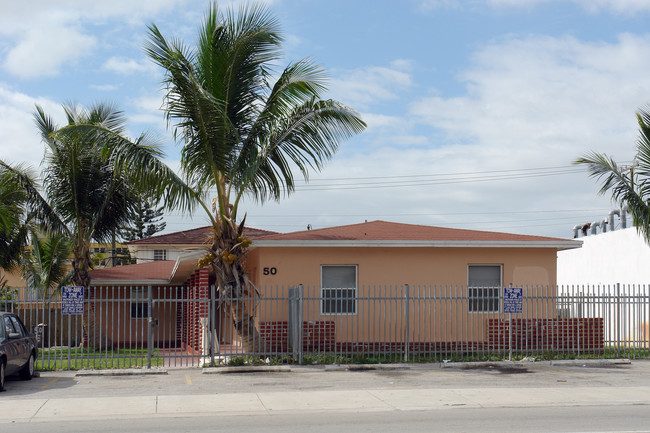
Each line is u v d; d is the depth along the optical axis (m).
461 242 20.53
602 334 20.33
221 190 18.02
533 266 21.19
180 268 23.98
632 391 13.46
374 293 19.02
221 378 15.68
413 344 19.83
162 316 31.20
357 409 11.69
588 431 9.52
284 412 11.48
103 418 11.00
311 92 17.88
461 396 12.88
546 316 20.98
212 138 17.48
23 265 29.91
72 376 16.20
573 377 15.53
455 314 20.84
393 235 21.12
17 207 24.52
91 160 24.89
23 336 15.34
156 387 14.35
